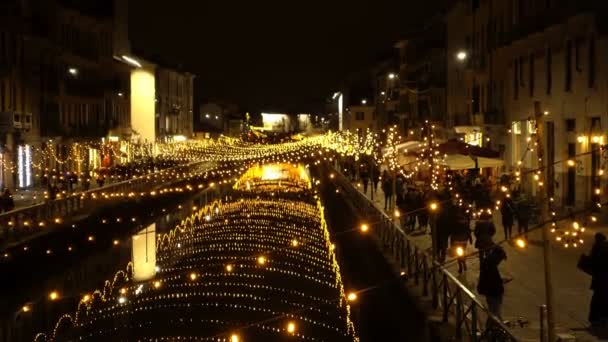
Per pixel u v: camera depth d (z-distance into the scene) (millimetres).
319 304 28188
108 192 39750
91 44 68500
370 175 50344
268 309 27875
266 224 50125
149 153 84562
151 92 93312
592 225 27516
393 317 21172
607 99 28266
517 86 39406
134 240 41844
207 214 56750
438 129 59750
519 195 29062
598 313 14156
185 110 120250
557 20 33094
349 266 32031
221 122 160750
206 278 34000
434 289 17156
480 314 15953
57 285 29016
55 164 57656
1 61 47219
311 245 41188
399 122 83938
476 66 49219
